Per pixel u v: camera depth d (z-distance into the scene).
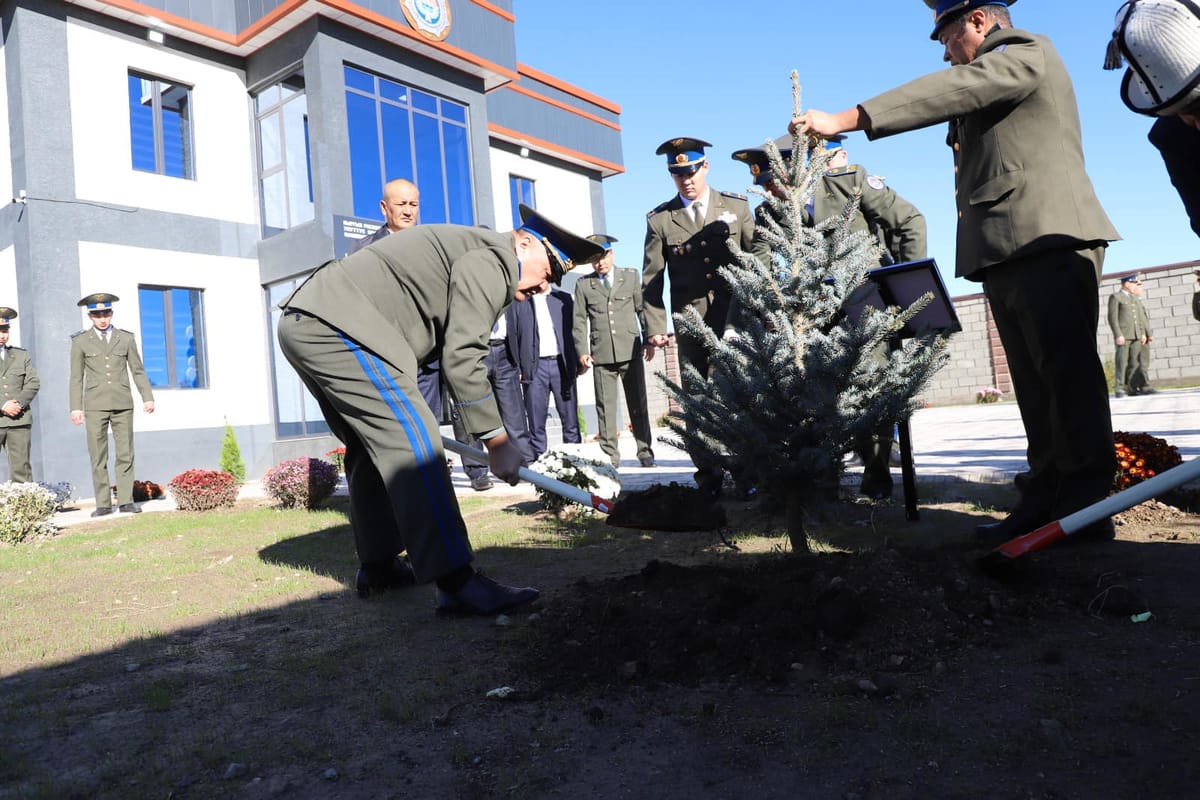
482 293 2.94
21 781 1.83
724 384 3.02
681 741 1.84
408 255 3.05
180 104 12.82
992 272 3.42
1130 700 1.87
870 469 4.81
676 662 2.26
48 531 6.66
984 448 7.84
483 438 3.01
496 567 3.77
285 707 2.20
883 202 5.02
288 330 2.93
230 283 12.91
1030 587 2.63
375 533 3.45
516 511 5.72
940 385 21.55
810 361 2.97
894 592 2.43
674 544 4.09
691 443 3.22
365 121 13.20
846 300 3.62
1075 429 3.24
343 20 12.57
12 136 10.91
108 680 2.55
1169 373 18.34
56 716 2.22
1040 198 3.17
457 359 2.91
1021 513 3.54
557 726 1.96
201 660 2.71
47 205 10.82
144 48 12.07
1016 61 3.09
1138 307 15.66
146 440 11.66
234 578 4.16
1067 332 3.19
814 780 1.63
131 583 4.23
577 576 3.48
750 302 3.57
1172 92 1.68
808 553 3.06
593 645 2.45
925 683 2.05
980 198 3.32
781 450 3.01
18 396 8.96
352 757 1.86
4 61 11.04
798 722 1.89
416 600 3.32
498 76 15.15
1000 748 1.70
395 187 5.50
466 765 1.78
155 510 8.62
